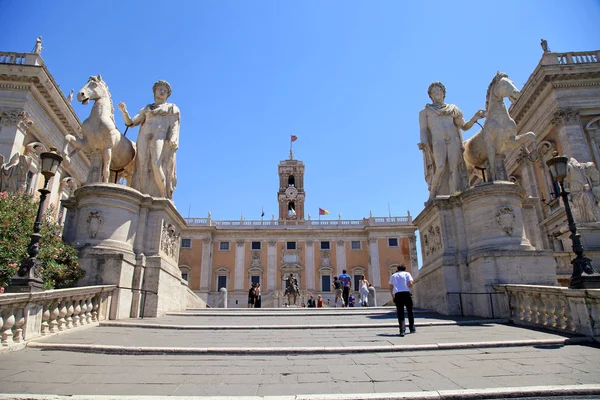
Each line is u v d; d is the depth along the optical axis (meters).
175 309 11.27
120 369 4.55
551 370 4.34
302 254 51.09
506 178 10.93
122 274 9.03
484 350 5.44
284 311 10.97
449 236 10.75
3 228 8.57
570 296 6.46
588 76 20.38
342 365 4.69
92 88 10.61
